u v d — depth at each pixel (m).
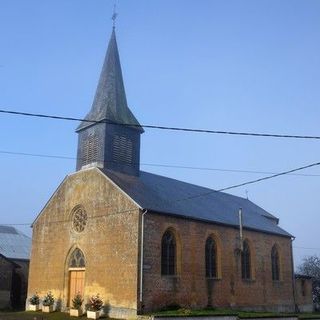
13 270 42.06
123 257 28.02
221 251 33.47
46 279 33.53
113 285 28.08
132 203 28.58
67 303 31.30
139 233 27.62
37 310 32.69
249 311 33.53
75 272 31.56
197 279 30.80
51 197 35.28
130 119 34.41
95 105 34.62
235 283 34.09
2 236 50.22
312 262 59.12
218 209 37.12
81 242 31.45
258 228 37.81
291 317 29.98
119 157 33.09
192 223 31.50
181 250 30.09
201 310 29.19
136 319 25.34
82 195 32.47
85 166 33.38
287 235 41.06
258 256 37.38
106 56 36.44
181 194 35.66
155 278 27.75
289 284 40.06
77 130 34.78
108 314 27.80
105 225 29.97
